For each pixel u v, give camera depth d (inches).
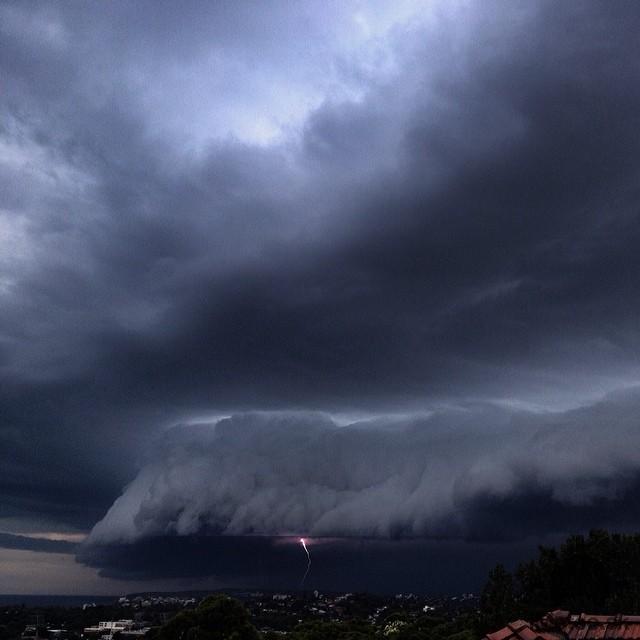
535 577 2534.5
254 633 3120.1
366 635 3582.7
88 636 6309.1
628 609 2156.7
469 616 3368.6
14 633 6540.4
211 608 3144.7
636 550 2442.2
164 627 3129.9
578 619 1440.7
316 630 3663.9
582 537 2541.8
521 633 1375.5
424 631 3393.2
